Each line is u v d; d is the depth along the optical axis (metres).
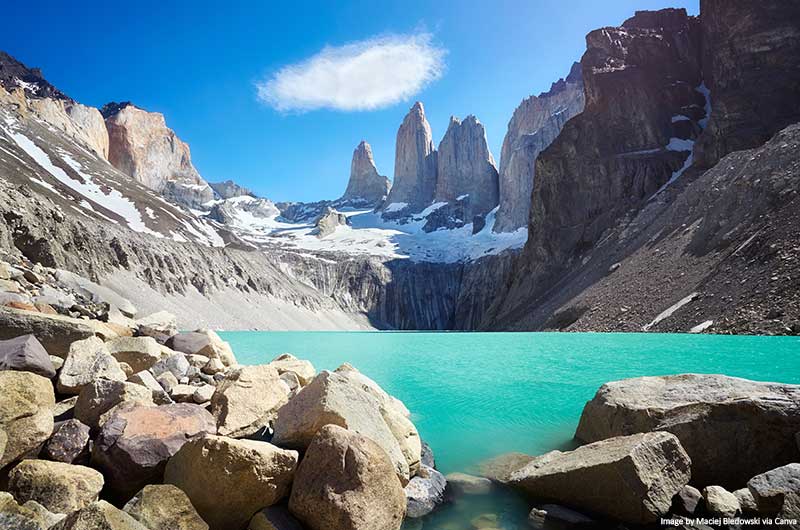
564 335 46.41
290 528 5.87
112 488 6.37
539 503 7.81
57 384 8.40
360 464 6.24
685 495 7.14
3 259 19.58
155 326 17.30
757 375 20.06
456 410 14.85
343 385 8.12
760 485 6.65
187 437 7.14
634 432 9.31
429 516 7.26
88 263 63.38
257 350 37.56
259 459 6.08
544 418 13.79
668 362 24.48
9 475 5.64
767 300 32.91
